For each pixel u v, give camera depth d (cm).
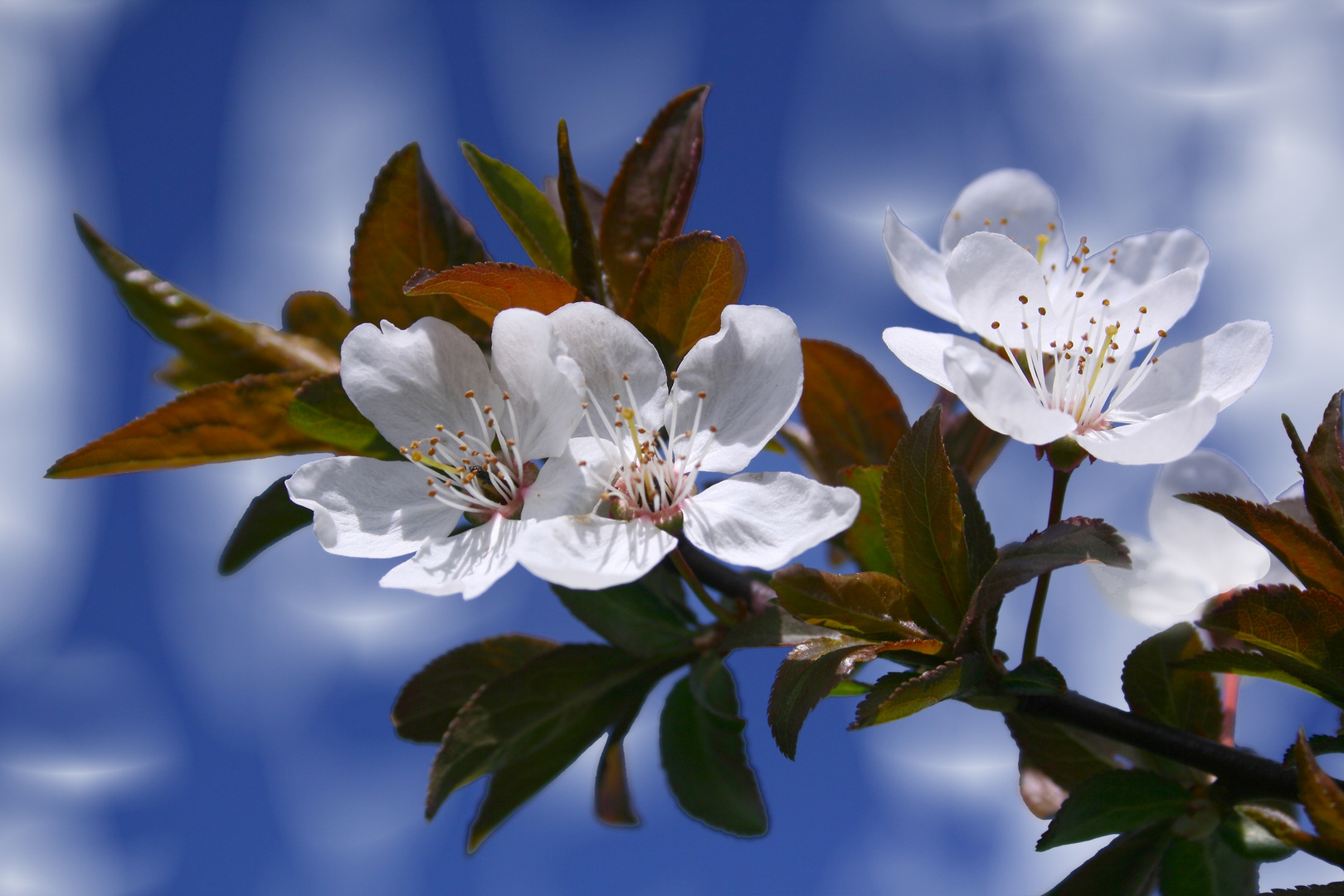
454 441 41
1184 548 41
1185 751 40
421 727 42
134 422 41
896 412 43
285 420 41
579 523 40
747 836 42
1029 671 40
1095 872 40
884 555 41
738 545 40
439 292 40
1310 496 40
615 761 43
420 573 40
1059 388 41
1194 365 41
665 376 41
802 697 40
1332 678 40
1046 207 43
